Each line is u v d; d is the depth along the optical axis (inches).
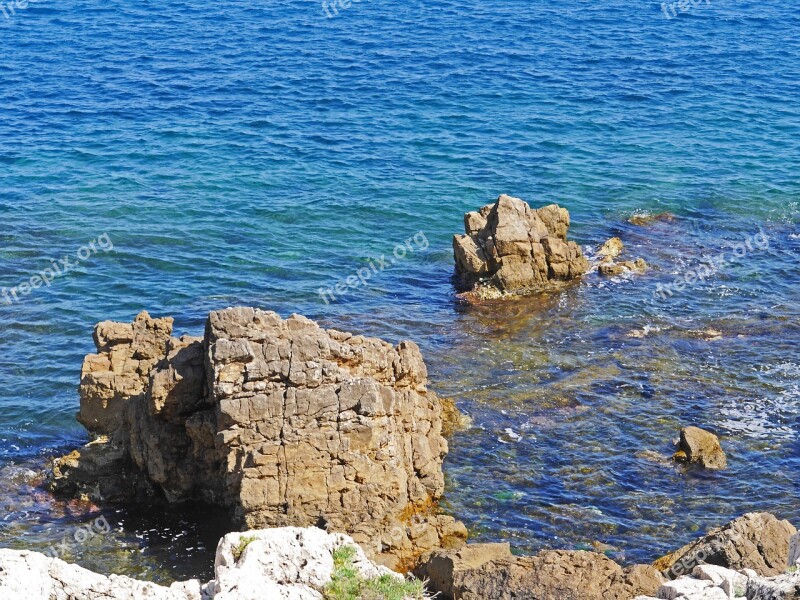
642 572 1097.4
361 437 1369.3
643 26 4067.4
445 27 4001.0
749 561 1198.9
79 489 1502.2
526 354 1911.9
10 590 852.0
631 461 1587.1
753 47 3818.9
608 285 2172.7
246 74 3437.5
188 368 1440.7
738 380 1811.0
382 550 1360.7
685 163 2807.6
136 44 3759.8
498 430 1664.6
